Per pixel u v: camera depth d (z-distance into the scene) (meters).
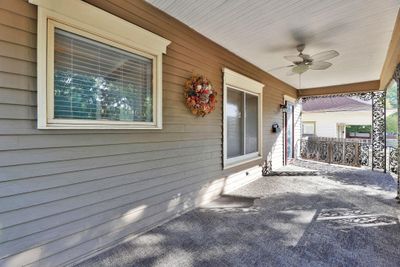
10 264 1.74
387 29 3.15
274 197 4.00
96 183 2.24
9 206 1.72
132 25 2.45
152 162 2.80
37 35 1.80
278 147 6.53
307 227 2.82
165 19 2.88
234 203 3.69
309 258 2.17
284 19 2.92
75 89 2.09
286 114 7.01
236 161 4.59
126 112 2.53
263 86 5.42
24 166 1.78
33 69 1.81
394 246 2.38
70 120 2.04
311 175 5.69
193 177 3.44
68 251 2.05
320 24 3.03
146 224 2.74
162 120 2.88
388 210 3.36
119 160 2.44
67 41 2.03
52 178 1.94
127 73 2.53
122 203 2.48
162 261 2.14
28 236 1.82
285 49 4.00
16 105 1.73
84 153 2.14
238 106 4.71
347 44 3.69
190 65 3.30
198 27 3.21
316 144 8.05
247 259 2.17
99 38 2.22
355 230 2.74
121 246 2.40
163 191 2.95
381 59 4.44
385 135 6.21
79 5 2.03
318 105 11.79
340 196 4.03
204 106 3.38
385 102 6.29
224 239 2.54
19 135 1.75
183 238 2.57
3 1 1.66
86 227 2.17
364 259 2.15
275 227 2.83
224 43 3.77
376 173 5.93
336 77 6.01
